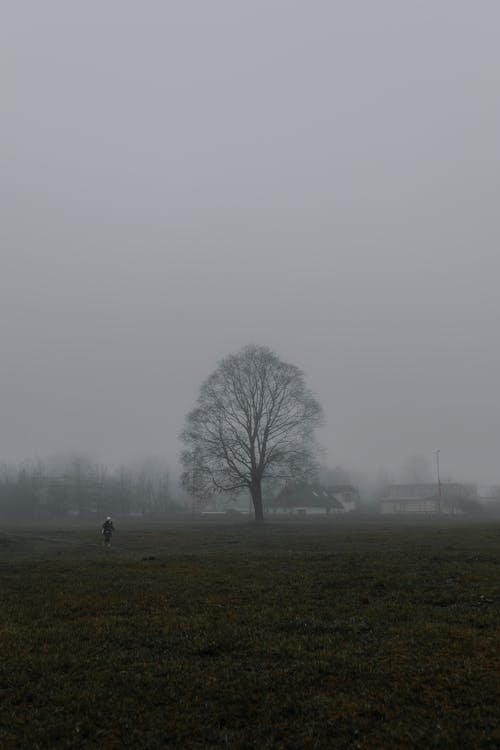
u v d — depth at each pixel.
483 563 25.81
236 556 31.08
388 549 33.34
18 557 33.03
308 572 23.92
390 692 11.09
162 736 9.61
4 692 11.22
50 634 14.84
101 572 24.92
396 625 15.36
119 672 12.20
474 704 10.54
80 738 9.54
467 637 14.11
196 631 15.04
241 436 80.62
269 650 13.45
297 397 81.88
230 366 81.81
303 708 10.52
